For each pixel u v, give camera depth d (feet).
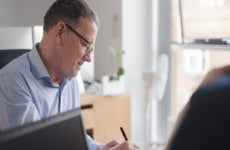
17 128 2.46
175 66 11.18
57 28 4.73
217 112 1.93
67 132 2.85
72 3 4.72
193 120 1.98
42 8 9.57
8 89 4.52
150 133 11.22
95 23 4.79
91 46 4.86
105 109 9.14
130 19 10.66
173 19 11.10
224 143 1.90
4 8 9.08
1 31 8.05
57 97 5.30
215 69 2.18
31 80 4.85
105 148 4.94
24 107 4.31
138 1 10.80
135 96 11.00
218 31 10.48
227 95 1.95
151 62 11.30
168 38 11.13
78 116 2.98
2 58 6.01
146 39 11.12
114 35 10.70
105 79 9.14
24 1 9.34
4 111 4.35
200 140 1.95
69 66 4.91
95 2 10.95
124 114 9.56
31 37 8.50
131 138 10.57
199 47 10.73
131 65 10.80
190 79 10.88
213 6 10.47
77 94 5.76
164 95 11.21
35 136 2.57
